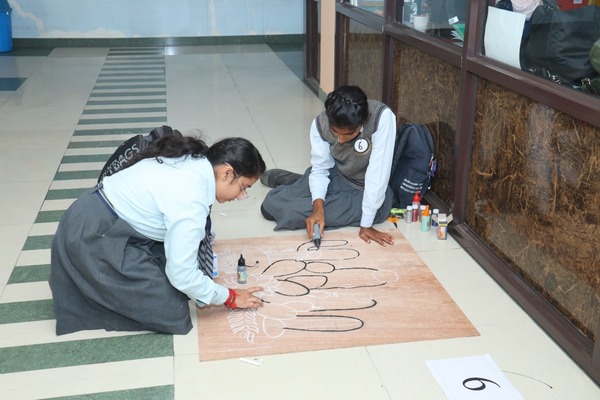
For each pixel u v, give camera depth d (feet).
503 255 9.38
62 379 7.16
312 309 8.46
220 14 30.55
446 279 9.29
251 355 7.54
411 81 12.62
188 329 7.99
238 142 7.45
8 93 20.84
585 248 7.42
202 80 23.25
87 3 29.37
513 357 7.55
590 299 7.42
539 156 8.21
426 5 11.71
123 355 7.57
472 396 6.88
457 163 10.32
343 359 7.48
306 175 11.20
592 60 7.32
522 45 8.54
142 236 7.59
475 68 9.48
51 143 15.67
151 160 7.49
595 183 7.13
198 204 7.17
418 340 7.84
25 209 11.68
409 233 10.76
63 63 25.99
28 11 29.09
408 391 6.95
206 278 7.68
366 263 9.69
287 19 31.19
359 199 10.80
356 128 9.12
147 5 29.81
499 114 9.19
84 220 7.39
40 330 8.08
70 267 7.63
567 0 7.84
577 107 7.11
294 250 10.06
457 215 10.56
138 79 23.32
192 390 6.98
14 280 9.24
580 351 7.37
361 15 15.38
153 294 7.64
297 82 23.00
